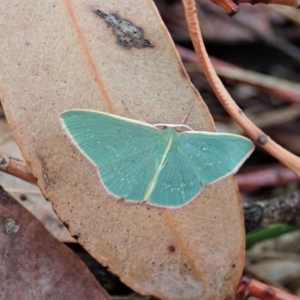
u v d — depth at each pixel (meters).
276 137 0.27
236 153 0.19
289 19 0.29
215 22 0.29
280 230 0.23
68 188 0.20
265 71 0.29
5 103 0.20
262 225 0.23
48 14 0.20
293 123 0.27
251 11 0.29
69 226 0.20
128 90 0.20
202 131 0.19
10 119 0.20
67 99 0.20
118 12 0.20
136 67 0.20
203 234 0.20
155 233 0.20
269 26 0.29
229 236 0.20
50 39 0.20
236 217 0.20
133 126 0.19
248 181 0.25
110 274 0.22
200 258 0.20
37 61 0.20
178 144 0.20
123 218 0.20
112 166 0.19
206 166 0.20
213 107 0.27
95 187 0.20
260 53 0.29
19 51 0.20
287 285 0.24
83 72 0.20
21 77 0.20
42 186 0.20
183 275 0.20
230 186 0.20
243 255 0.20
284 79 0.28
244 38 0.29
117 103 0.20
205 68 0.20
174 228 0.20
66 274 0.20
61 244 0.20
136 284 0.20
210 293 0.20
